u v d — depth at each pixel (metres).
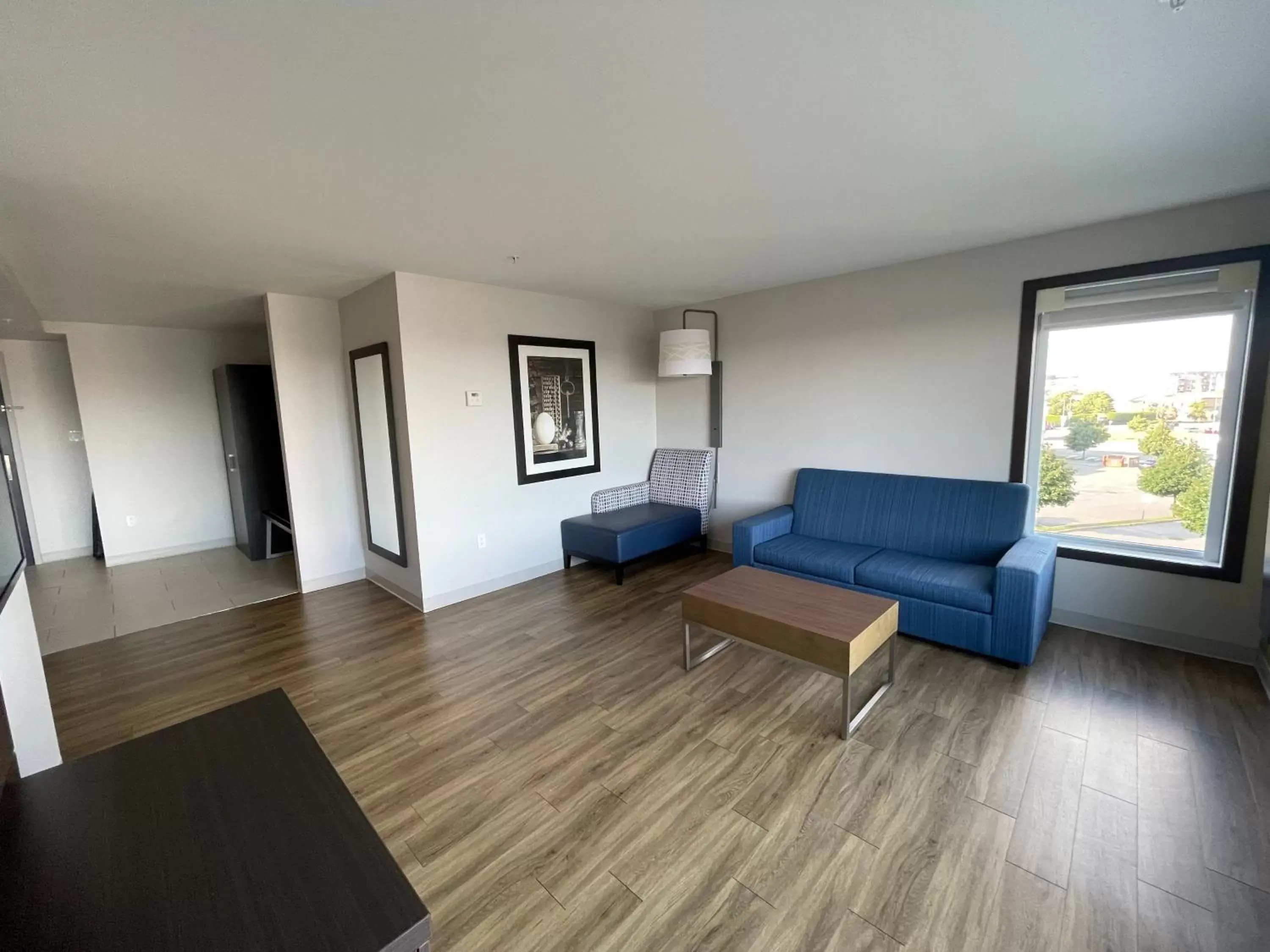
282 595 4.21
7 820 0.96
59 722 2.53
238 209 2.28
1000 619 2.68
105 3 1.12
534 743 2.27
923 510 3.45
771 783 1.98
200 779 1.06
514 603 3.86
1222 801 1.82
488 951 1.40
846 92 1.58
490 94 1.54
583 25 1.26
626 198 2.34
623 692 2.64
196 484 5.64
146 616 3.80
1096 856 1.63
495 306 3.97
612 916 1.49
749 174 2.13
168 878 0.84
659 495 5.19
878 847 1.69
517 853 1.71
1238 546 2.64
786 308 4.17
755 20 1.26
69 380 5.32
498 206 2.38
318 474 4.27
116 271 3.13
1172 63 1.46
